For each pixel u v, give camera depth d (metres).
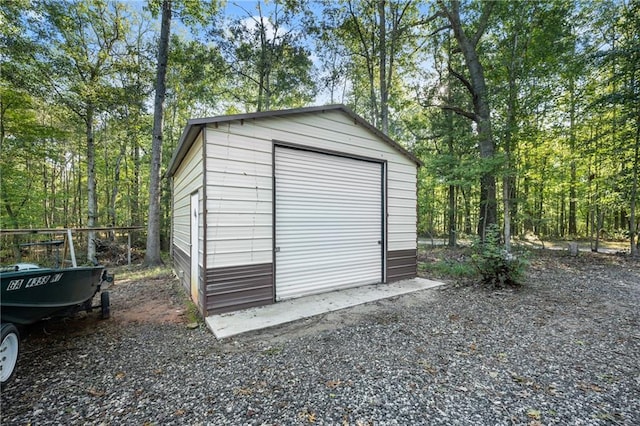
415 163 6.43
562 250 10.05
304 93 13.16
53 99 8.68
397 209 6.05
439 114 11.49
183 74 12.01
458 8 8.94
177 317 3.98
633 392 2.14
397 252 6.02
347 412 1.94
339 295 4.85
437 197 13.09
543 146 10.10
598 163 9.58
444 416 1.89
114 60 9.88
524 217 9.03
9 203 9.95
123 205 14.75
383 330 3.40
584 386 2.22
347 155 5.24
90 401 2.09
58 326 3.62
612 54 7.39
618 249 10.30
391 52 11.07
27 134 9.17
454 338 3.17
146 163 14.98
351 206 5.38
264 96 12.84
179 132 15.18
